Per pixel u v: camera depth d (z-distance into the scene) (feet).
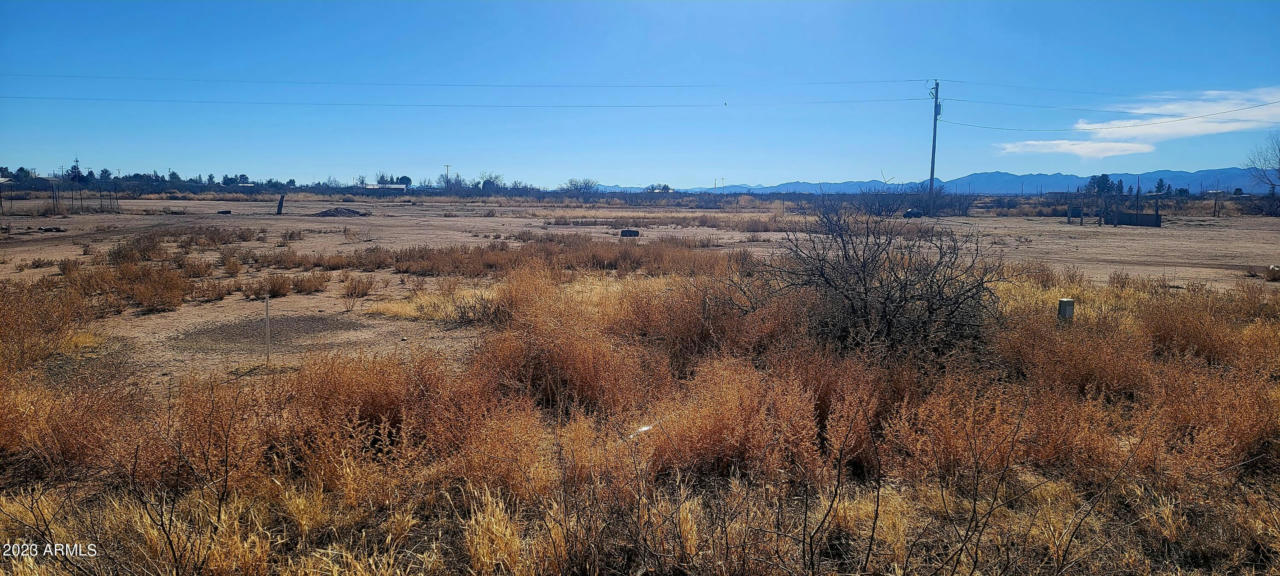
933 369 21.03
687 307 27.94
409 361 22.41
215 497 13.37
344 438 15.67
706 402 17.34
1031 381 20.97
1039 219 199.11
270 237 112.37
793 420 16.17
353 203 299.58
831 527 12.85
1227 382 19.54
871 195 36.04
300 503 13.08
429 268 64.28
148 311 39.32
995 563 11.89
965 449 15.29
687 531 12.16
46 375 23.67
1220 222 177.47
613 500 12.80
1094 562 11.97
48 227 122.01
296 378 19.71
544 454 16.34
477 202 350.64
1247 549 12.50
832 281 26.40
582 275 59.72
